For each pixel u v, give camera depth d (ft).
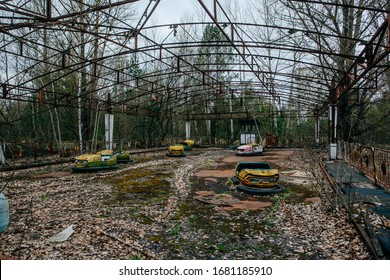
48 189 25.80
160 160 52.65
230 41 27.37
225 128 111.65
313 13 46.09
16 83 59.31
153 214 18.13
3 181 29.45
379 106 59.00
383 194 19.86
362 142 45.32
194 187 27.35
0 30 21.86
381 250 10.90
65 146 67.05
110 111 54.54
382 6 35.91
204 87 82.33
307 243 13.19
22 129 65.26
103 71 69.92
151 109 73.72
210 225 16.05
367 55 23.06
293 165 42.86
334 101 44.27
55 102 45.09
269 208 19.38
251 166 28.50
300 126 95.35
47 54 61.72
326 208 18.17
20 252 12.18
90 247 12.80
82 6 49.93
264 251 12.48
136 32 26.27
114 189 26.27
